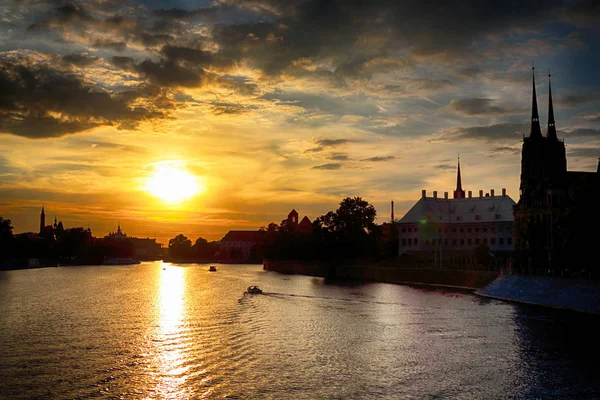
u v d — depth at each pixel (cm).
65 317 10306
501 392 5806
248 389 5822
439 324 9656
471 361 7025
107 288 16650
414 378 6275
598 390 5878
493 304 12356
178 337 8362
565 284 12006
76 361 6862
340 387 5925
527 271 14625
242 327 9269
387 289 16400
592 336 8569
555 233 16688
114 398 5531
